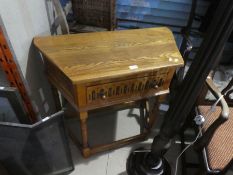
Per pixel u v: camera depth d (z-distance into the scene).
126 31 1.23
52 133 1.00
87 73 0.93
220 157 0.97
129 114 1.70
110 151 1.46
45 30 1.24
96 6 1.51
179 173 1.38
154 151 1.18
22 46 1.01
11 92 0.95
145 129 1.50
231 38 1.81
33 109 1.23
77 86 0.93
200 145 0.99
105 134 1.56
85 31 1.58
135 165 1.35
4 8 0.84
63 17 1.29
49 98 1.44
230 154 0.98
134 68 0.98
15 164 1.15
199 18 1.74
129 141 1.47
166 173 1.33
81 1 1.51
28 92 1.13
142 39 1.17
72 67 0.96
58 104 1.44
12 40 0.93
